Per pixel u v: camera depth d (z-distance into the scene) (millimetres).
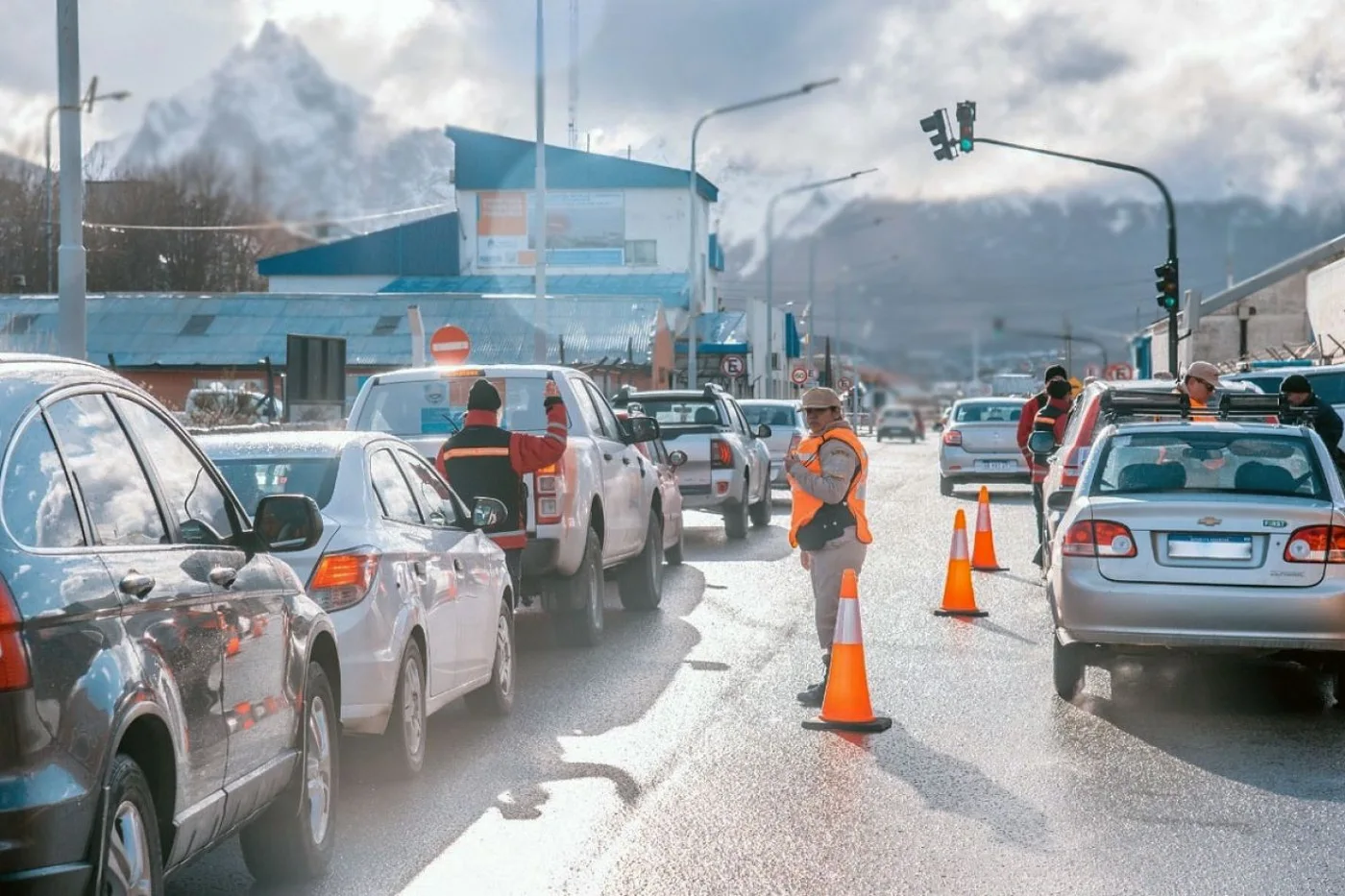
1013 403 35250
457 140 80125
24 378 4926
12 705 4305
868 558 20609
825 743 9633
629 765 9039
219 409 34562
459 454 12445
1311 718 10422
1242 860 7094
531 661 12969
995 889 6648
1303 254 59281
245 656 5918
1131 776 8766
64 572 4629
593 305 57656
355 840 7457
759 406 32625
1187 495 10742
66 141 16859
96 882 4551
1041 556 18781
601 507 14117
